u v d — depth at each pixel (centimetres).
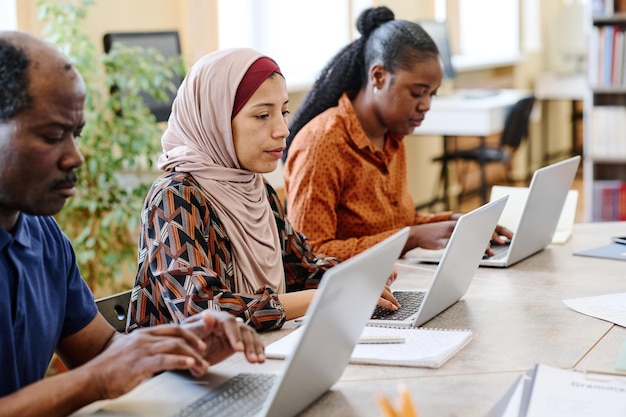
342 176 283
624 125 616
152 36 452
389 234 277
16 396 144
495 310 218
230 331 162
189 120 222
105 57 404
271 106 221
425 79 282
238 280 221
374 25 293
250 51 222
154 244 204
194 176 219
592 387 157
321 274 241
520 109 698
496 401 156
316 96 298
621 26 623
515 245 264
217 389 160
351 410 153
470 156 726
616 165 633
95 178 397
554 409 147
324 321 142
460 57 823
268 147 221
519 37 944
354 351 182
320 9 648
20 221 159
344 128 285
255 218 226
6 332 154
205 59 222
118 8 464
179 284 198
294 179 281
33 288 162
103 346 180
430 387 164
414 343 187
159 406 153
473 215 209
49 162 146
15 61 142
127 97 406
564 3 1084
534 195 262
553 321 207
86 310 179
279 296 212
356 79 295
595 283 245
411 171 747
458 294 223
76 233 412
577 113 1024
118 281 453
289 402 145
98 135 396
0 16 421
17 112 142
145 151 400
